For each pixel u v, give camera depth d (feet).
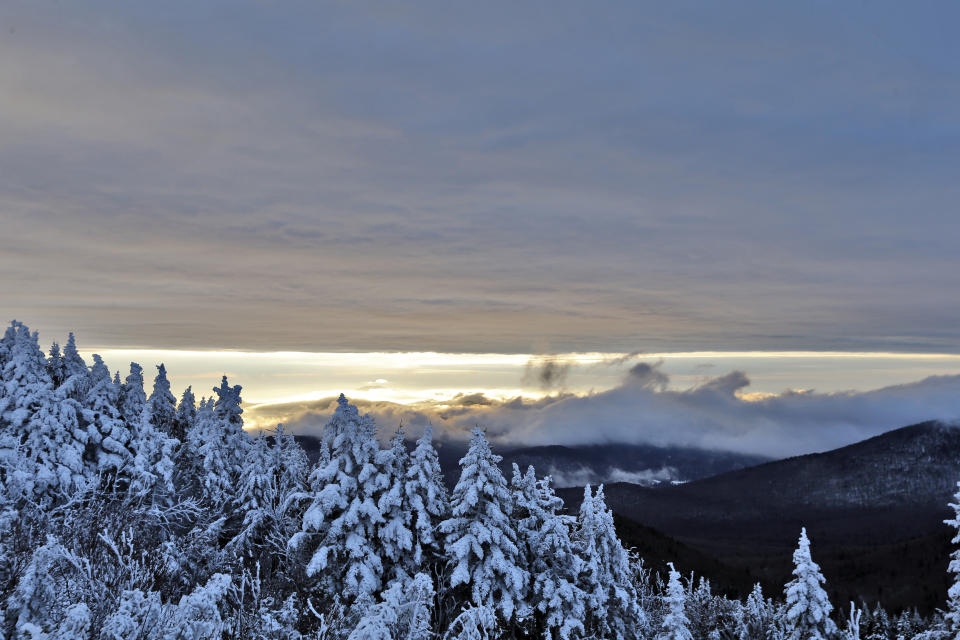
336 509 92.27
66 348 151.84
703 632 136.05
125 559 55.93
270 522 106.83
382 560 92.32
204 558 82.64
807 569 101.96
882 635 211.20
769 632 119.65
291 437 126.00
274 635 57.00
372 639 50.78
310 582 85.81
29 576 43.34
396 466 98.32
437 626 78.38
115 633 40.70
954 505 108.88
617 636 100.78
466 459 92.63
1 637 40.81
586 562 98.94
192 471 129.80
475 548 87.10
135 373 151.33
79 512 72.28
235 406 143.95
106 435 120.16
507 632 89.51
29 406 112.98
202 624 45.73
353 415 94.27
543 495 104.53
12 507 78.84
